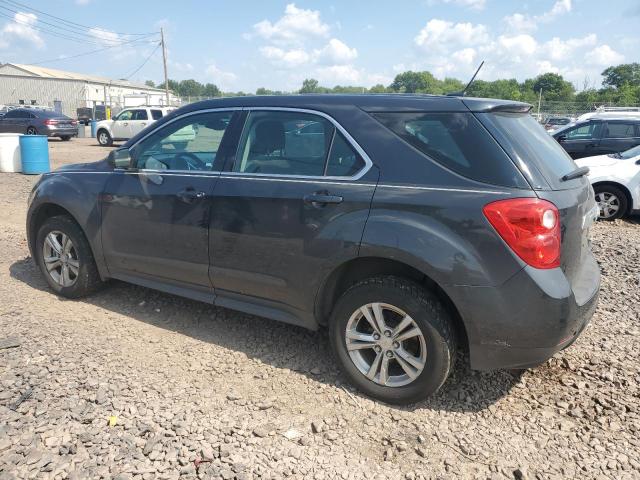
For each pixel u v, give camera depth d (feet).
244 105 12.33
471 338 9.46
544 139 10.88
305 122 11.28
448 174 9.59
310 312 11.19
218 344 12.84
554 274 9.07
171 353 12.30
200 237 12.34
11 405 9.96
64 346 12.41
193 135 12.93
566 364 12.01
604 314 14.96
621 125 39.42
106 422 9.57
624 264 19.53
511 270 8.97
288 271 11.14
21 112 88.33
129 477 8.23
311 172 10.96
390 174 10.05
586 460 8.96
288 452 9.00
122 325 13.75
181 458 8.68
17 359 11.69
